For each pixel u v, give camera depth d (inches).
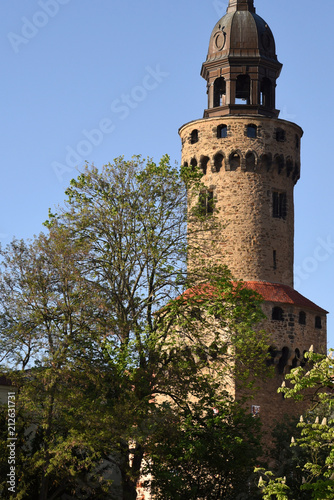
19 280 1962.4
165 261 2117.4
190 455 1945.1
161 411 1946.4
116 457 1996.8
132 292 2100.1
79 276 1961.1
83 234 2108.8
